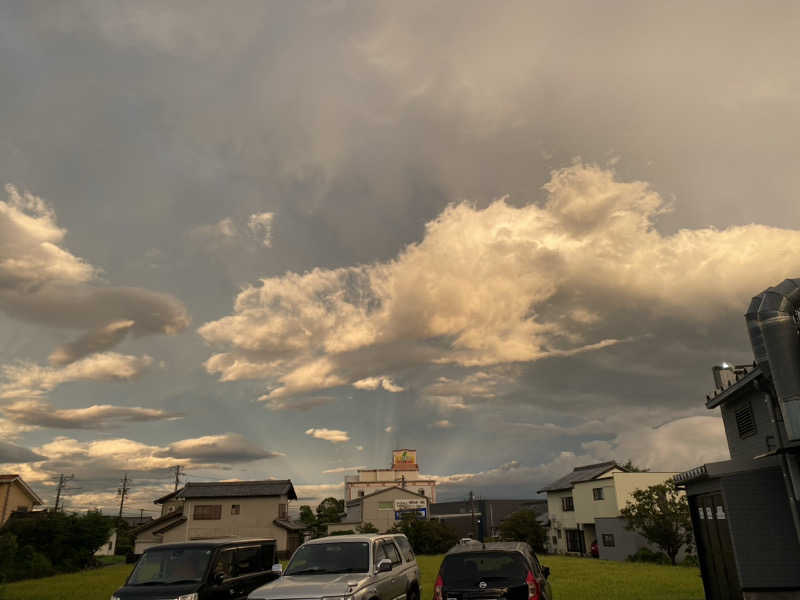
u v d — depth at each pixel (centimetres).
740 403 1636
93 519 4256
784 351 1052
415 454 9606
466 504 8469
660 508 3412
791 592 1100
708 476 1234
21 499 4994
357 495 9088
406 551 1198
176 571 998
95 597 2133
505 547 930
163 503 6109
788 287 1102
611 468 4981
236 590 1035
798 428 1013
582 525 4956
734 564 1220
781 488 1159
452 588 866
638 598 1600
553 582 2120
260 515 5038
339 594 836
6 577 3250
